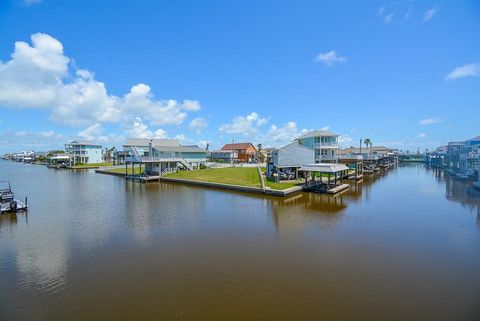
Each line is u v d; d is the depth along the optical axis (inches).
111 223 817.5
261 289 426.3
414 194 1311.5
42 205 1095.6
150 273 484.4
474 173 1852.9
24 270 500.4
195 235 698.8
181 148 2389.3
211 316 358.6
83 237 687.7
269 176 1736.0
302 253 570.9
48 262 535.5
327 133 2220.7
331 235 689.0
